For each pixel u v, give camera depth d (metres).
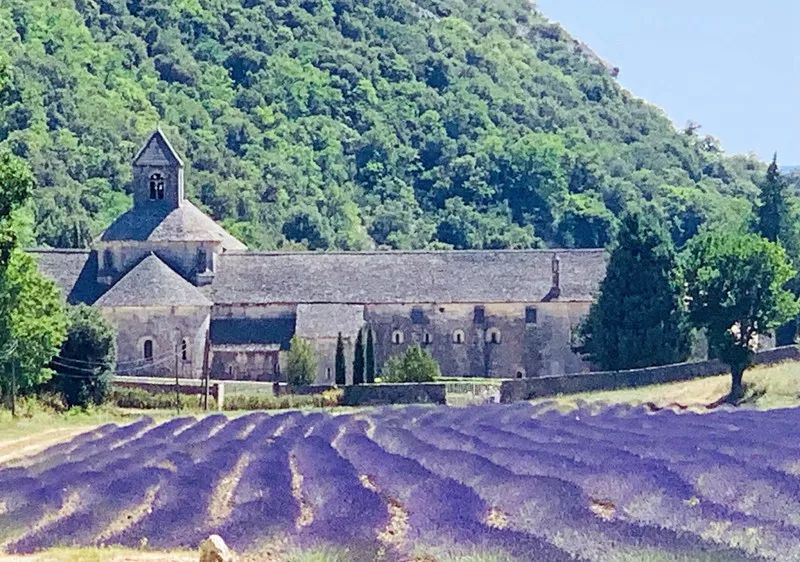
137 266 144.88
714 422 78.62
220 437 77.81
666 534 36.81
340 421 92.19
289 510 44.22
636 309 135.62
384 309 151.88
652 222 137.62
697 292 116.44
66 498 50.72
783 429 70.44
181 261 150.88
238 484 52.50
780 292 115.50
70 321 114.75
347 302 150.88
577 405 104.44
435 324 152.25
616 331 136.50
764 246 115.56
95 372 117.25
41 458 68.06
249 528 40.62
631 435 71.19
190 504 46.81
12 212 72.12
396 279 153.88
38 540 41.50
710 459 55.50
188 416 100.81
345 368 144.62
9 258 73.56
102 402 118.38
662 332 135.12
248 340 147.38
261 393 130.12
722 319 115.44
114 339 122.25
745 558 33.47
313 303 150.25
